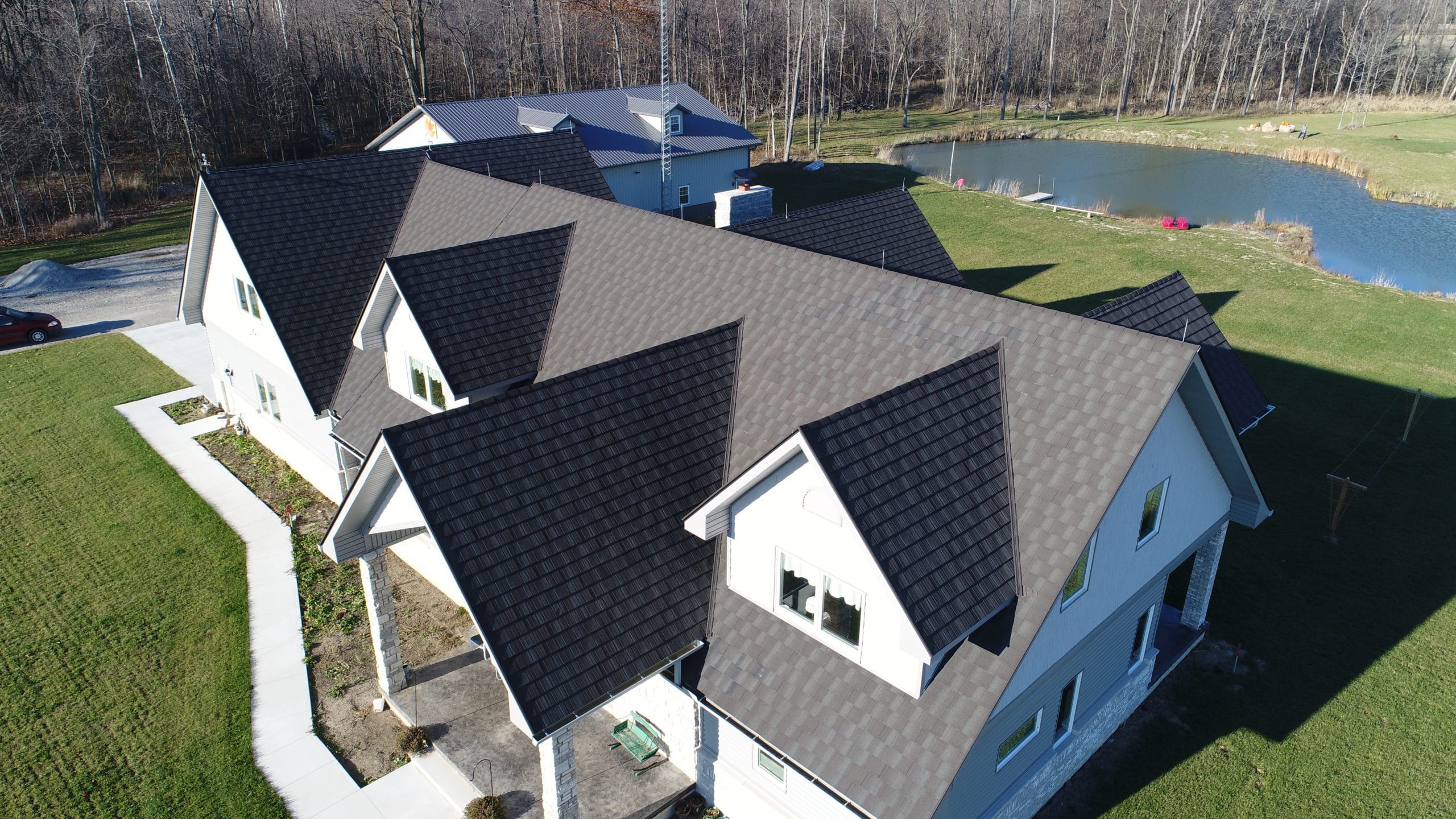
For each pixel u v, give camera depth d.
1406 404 27.12
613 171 48.12
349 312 22.77
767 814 13.10
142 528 21.58
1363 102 85.00
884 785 10.70
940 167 65.56
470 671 16.78
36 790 14.26
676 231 19.05
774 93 90.75
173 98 55.91
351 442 19.30
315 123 67.75
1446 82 85.94
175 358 31.80
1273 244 44.19
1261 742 15.37
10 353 32.16
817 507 11.51
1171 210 53.06
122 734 15.40
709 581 13.36
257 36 67.88
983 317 14.38
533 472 12.73
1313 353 30.75
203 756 14.91
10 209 48.09
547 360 18.20
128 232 47.69
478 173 25.11
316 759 14.90
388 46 73.31
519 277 19.11
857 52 96.00
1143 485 13.14
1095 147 73.69
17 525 21.64
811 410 14.59
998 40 95.44
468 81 77.88
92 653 17.34
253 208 22.83
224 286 24.45
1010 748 12.66
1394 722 15.74
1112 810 14.11
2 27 54.84
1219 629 18.11
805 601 12.29
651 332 17.42
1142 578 14.30
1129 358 12.58
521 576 11.77
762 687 12.16
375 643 15.78
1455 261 43.34
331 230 23.73
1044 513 11.86
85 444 25.66
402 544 20.50
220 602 18.86
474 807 13.45
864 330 15.23
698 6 89.62
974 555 11.33
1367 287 37.38
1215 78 94.44
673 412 14.69
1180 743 15.40
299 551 20.70
